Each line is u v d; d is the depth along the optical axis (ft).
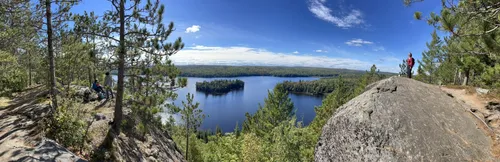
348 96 70.69
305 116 266.36
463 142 16.06
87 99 41.98
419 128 17.26
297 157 40.78
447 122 17.92
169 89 33.37
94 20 30.30
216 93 520.01
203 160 66.80
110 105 41.55
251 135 59.77
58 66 34.40
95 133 29.01
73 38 35.19
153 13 29.76
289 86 475.31
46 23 29.99
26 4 30.55
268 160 49.88
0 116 27.50
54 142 21.94
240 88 619.67
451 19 19.66
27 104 32.09
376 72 71.41
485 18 18.99
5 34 30.76
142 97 32.22
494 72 23.65
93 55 28.78
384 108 19.92
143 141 36.09
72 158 20.44
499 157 14.75
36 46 39.09
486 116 18.93
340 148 21.09
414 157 15.72
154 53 30.76
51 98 29.19
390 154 16.78
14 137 22.06
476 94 23.49
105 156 26.27
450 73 58.23
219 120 303.27
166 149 41.16
